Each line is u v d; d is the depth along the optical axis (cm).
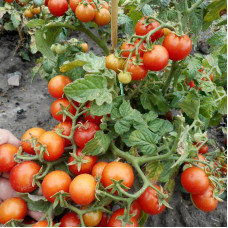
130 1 52
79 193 32
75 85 35
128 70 36
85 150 36
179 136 33
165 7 43
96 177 34
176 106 50
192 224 57
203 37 96
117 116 38
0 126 76
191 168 36
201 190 36
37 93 87
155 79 54
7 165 37
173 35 36
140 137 36
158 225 57
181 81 55
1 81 90
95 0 44
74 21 48
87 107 39
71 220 36
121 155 38
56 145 36
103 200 35
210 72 49
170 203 59
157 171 38
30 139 37
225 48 51
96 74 36
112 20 42
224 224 57
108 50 54
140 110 54
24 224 36
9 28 99
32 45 82
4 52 98
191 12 41
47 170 37
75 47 51
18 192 37
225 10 43
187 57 45
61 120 40
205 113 43
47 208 37
